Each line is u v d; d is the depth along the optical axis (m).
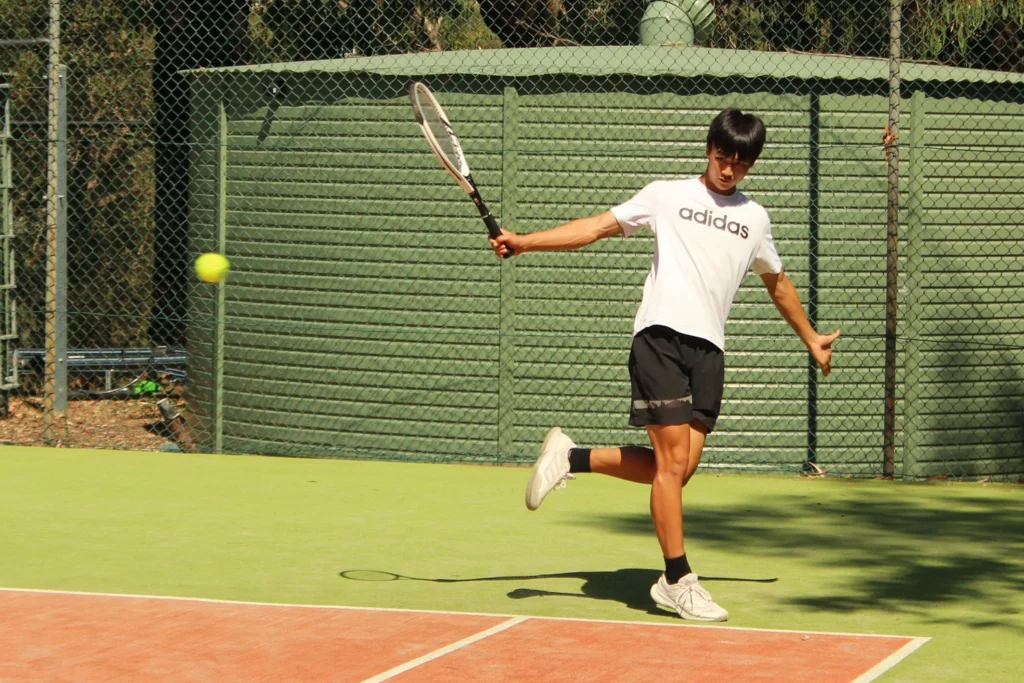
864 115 22.30
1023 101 22.75
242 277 24.02
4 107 28.00
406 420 23.11
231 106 23.91
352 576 14.39
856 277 22.45
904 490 20.97
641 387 12.58
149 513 18.03
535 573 14.62
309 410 23.58
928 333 22.64
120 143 32.84
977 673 10.98
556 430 13.31
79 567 14.72
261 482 20.61
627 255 22.44
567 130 22.30
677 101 22.16
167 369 33.75
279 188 23.55
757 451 22.58
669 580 12.80
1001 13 31.83
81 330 32.03
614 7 34.69
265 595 13.47
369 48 35.56
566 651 11.41
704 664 11.07
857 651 11.60
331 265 23.27
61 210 24.28
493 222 12.41
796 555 15.94
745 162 12.28
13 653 11.20
